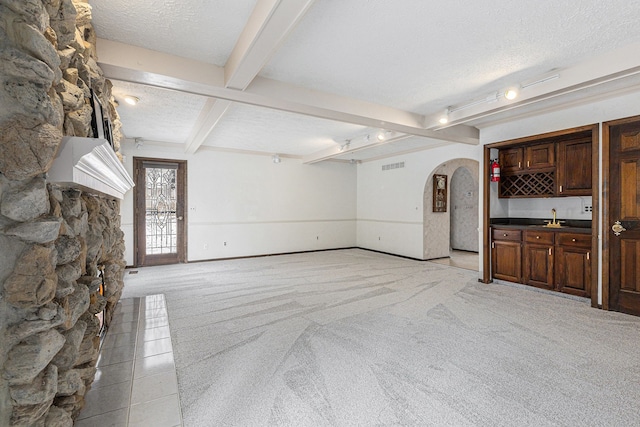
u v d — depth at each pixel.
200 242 6.34
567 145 3.89
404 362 2.19
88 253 1.76
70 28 1.37
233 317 3.10
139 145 5.66
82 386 1.43
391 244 7.24
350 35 2.23
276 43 2.02
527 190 4.39
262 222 7.06
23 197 0.97
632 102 3.11
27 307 1.00
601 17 2.01
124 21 2.06
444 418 1.61
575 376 2.01
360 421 1.59
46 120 1.04
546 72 2.86
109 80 2.65
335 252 7.66
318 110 3.39
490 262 4.54
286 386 1.90
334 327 2.84
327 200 8.02
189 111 3.95
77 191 1.49
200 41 2.33
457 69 2.80
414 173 6.61
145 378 1.93
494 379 1.97
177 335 2.66
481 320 3.00
